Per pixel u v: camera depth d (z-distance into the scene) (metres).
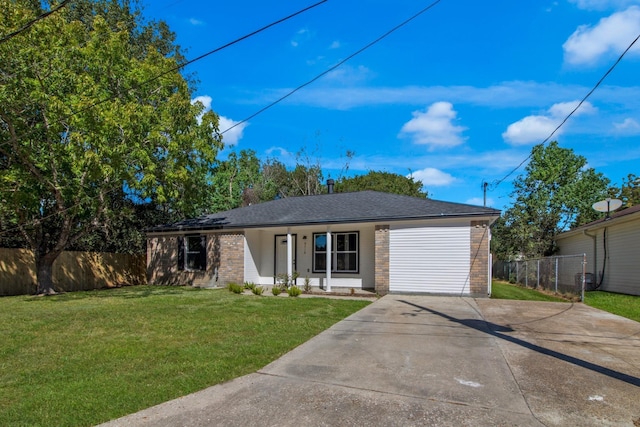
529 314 8.56
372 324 7.42
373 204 14.92
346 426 3.18
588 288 16.94
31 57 11.48
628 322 7.62
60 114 11.48
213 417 3.37
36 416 3.41
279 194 40.06
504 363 4.87
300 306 9.73
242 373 4.54
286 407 3.56
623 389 3.99
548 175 26.20
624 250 14.57
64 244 13.98
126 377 4.40
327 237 13.69
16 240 15.66
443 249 12.11
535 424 3.22
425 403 3.63
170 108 12.85
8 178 11.62
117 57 12.82
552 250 24.64
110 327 7.20
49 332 6.82
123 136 11.80
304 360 5.04
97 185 13.45
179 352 5.41
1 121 11.88
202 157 14.02
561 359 5.04
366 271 14.93
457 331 6.76
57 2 12.67
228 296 12.08
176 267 16.97
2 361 5.07
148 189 13.07
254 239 16.34
